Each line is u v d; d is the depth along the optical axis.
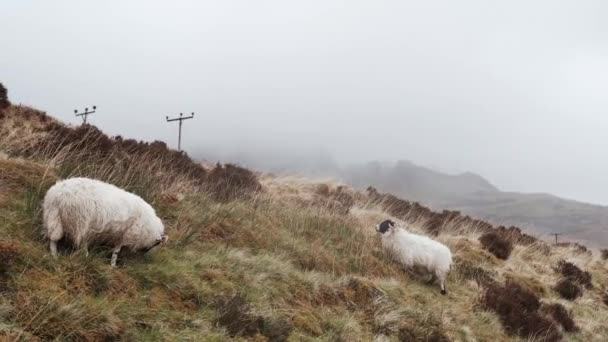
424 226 14.64
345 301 8.14
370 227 12.45
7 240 5.54
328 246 10.23
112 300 5.53
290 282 7.83
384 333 7.79
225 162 14.64
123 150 10.08
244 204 10.46
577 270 14.27
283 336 6.38
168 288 6.24
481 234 14.83
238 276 7.32
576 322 11.46
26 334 4.46
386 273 10.11
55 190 5.75
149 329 5.46
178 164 11.12
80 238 5.78
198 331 5.75
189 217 8.58
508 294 10.76
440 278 10.22
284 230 10.01
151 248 6.78
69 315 4.92
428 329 8.35
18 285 5.00
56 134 9.28
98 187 5.96
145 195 8.47
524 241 16.12
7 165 7.32
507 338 9.59
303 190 14.62
